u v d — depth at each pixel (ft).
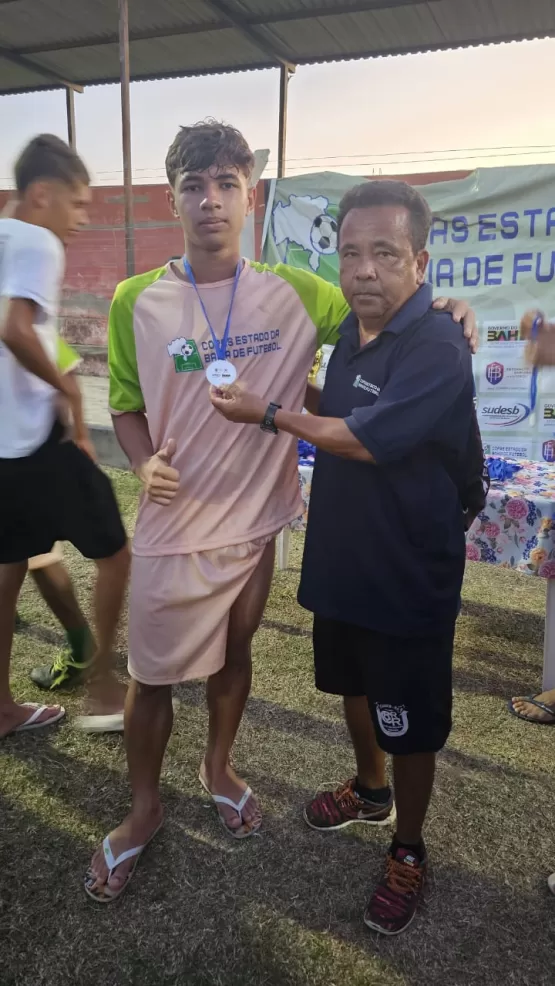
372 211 4.40
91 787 6.72
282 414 4.58
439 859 5.95
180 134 4.83
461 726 7.95
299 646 9.79
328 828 6.24
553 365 6.68
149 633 5.41
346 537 4.94
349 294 4.62
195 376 5.12
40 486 6.48
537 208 14.46
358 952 5.04
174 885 5.61
